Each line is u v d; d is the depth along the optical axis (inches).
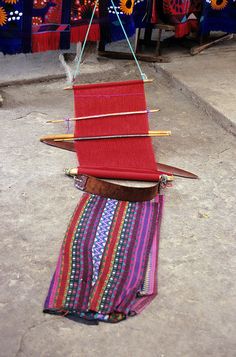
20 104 151.0
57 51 182.4
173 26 170.4
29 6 141.3
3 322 76.4
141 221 98.7
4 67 171.6
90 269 85.9
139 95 115.7
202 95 150.0
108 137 116.9
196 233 97.2
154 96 159.2
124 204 103.8
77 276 84.4
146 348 73.0
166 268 88.0
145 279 84.8
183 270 87.7
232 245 94.3
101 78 170.7
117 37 160.9
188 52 185.9
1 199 105.0
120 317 77.4
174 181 113.7
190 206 105.3
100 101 115.6
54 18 146.9
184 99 157.1
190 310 79.5
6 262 88.2
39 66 174.1
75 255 88.7
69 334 74.9
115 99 115.6
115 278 84.4
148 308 79.6
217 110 140.6
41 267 87.4
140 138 117.9
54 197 106.5
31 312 78.4
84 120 116.6
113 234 94.5
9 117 141.7
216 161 122.9
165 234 96.6
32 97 156.5
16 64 174.2
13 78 164.9
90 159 115.8
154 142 130.9
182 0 166.9
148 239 93.9
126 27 160.4
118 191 104.2
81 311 78.2
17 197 106.0
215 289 83.7
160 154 125.5
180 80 160.7
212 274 87.0
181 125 140.7
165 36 199.5
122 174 112.7
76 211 100.7
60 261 87.7
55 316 77.9
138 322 77.3
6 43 145.0
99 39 157.8
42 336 74.4
